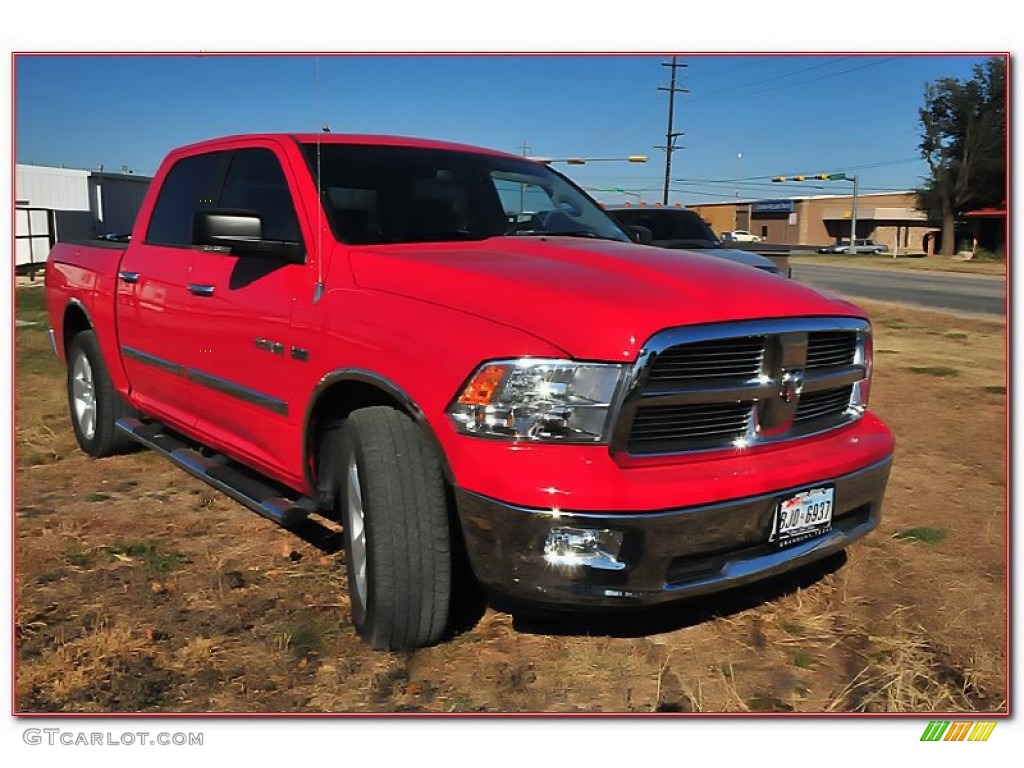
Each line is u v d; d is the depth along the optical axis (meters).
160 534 4.45
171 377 4.76
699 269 3.41
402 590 3.10
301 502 3.81
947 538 4.48
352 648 3.29
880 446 3.54
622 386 2.81
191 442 5.20
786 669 3.22
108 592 3.77
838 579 3.96
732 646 3.37
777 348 3.14
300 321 3.63
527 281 3.12
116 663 3.19
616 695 3.04
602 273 3.26
